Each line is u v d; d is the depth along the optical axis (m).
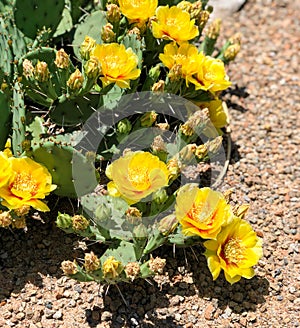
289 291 1.15
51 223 1.16
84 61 1.13
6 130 1.14
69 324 1.09
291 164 1.29
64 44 1.28
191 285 1.14
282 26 1.52
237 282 1.15
